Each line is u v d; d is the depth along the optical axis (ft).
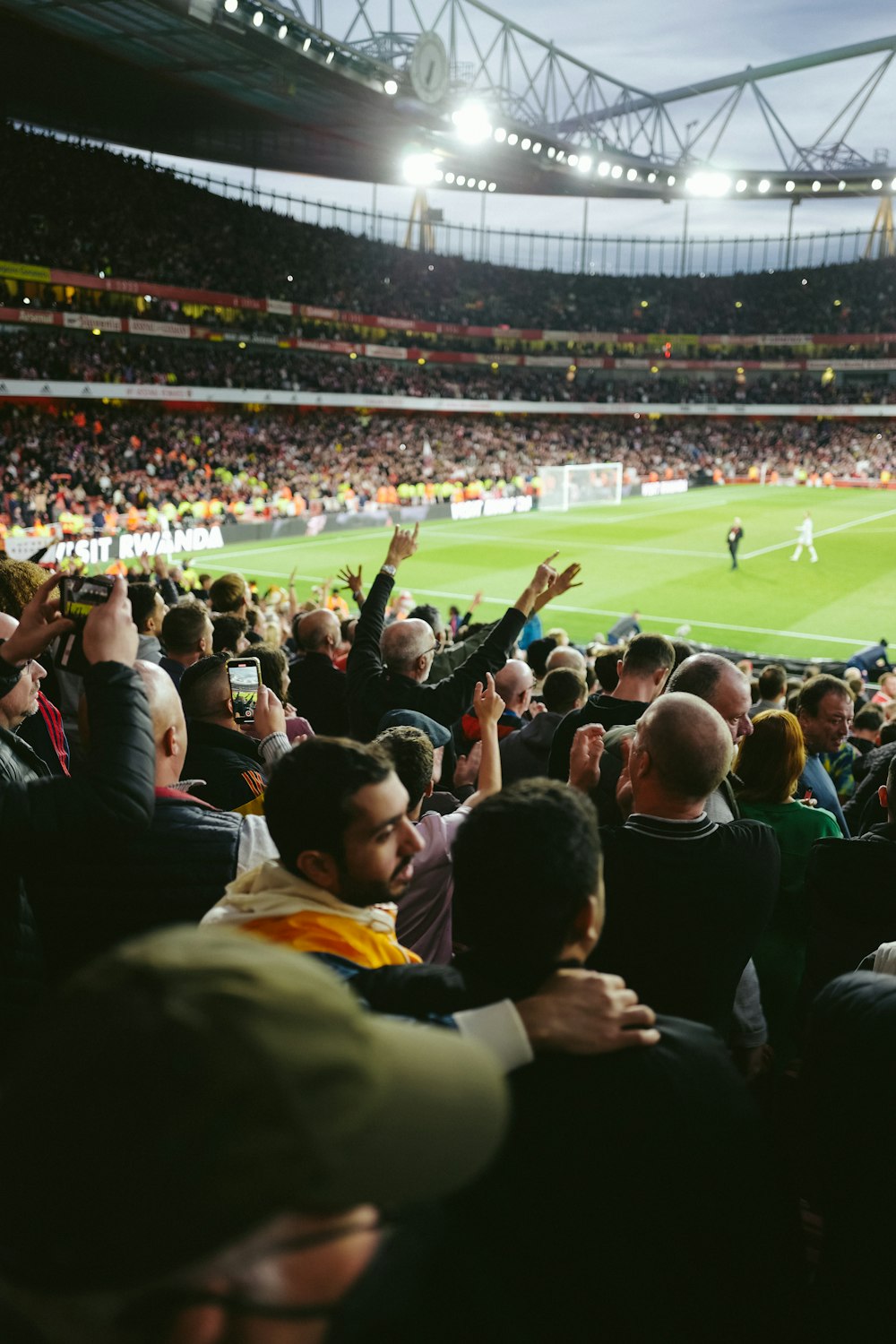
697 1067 5.07
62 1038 2.27
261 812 10.50
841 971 10.12
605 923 8.14
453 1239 4.64
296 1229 2.28
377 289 203.00
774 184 208.23
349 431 178.50
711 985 8.23
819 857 10.14
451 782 17.76
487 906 5.54
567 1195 4.71
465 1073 2.64
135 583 19.86
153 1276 2.09
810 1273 7.14
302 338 177.88
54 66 127.95
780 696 24.50
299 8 111.75
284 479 145.38
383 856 6.64
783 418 233.35
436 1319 4.45
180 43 114.73
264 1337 2.23
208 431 153.28
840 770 21.95
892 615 81.41
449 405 194.80
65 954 8.66
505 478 173.78
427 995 5.64
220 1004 2.24
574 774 10.46
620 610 84.64
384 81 131.23
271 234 181.68
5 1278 2.15
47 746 12.00
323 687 22.36
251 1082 2.14
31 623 7.50
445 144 171.32
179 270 156.15
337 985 2.56
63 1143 2.13
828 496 171.83
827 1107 6.05
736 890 8.09
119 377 139.85
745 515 144.97
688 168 201.36
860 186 211.41
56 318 134.51
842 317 236.43
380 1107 2.33
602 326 237.04
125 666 7.23
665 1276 4.75
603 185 214.90
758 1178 5.08
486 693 11.56
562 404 212.23
